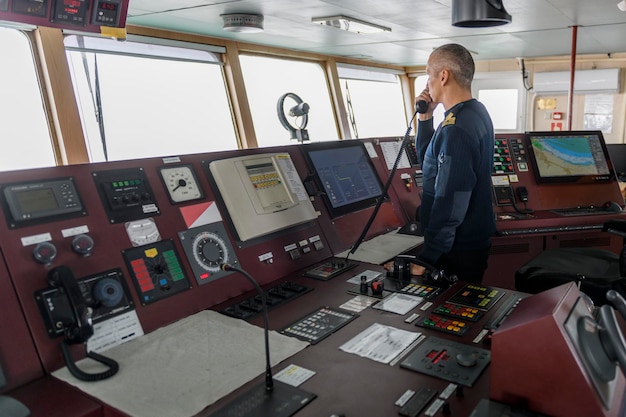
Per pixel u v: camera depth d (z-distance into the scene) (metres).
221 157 1.99
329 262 2.10
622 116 6.05
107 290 1.39
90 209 1.50
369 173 2.79
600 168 3.49
